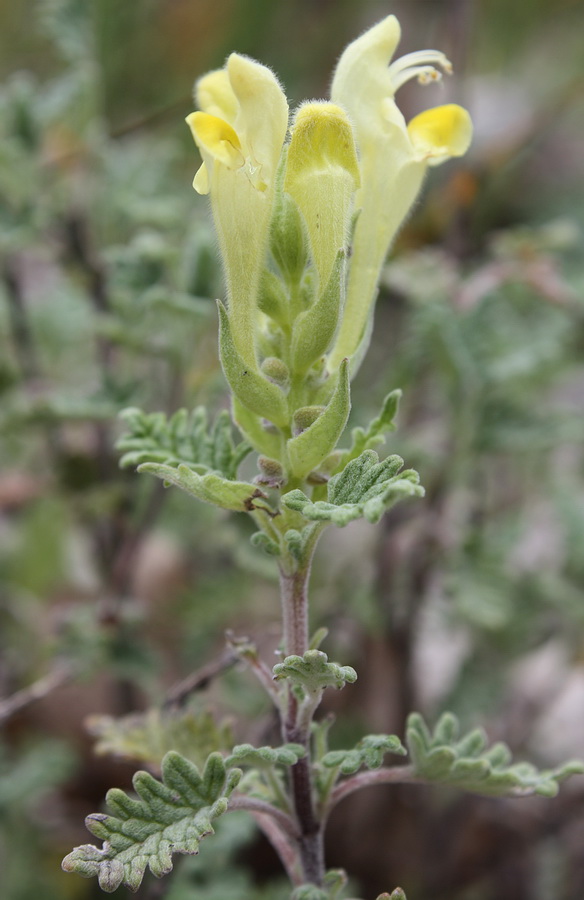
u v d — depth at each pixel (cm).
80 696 30
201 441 15
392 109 15
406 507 25
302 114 14
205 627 26
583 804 26
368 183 15
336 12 43
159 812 14
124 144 34
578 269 32
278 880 24
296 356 14
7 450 27
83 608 23
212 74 14
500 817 27
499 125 44
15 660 29
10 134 24
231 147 13
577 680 31
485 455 25
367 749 14
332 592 25
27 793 25
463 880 27
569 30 49
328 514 13
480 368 24
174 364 22
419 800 26
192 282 22
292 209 14
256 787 16
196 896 20
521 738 27
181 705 18
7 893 24
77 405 21
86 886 25
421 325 24
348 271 15
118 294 23
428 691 29
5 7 41
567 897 25
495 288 26
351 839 26
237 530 21
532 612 25
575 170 48
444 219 30
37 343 29
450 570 24
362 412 24
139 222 26
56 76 41
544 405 29
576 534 27
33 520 30
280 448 14
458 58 27
